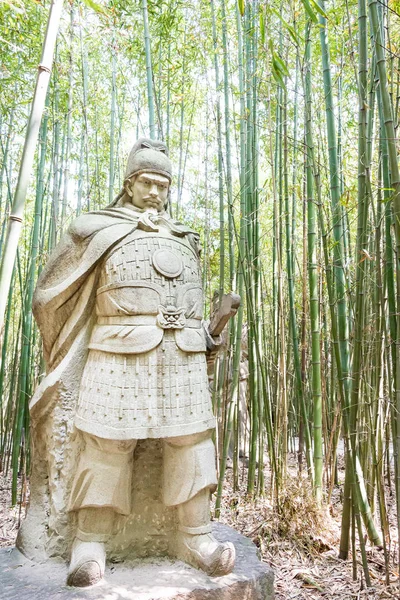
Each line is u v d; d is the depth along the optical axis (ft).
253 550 8.14
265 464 17.88
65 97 16.03
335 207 10.52
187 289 7.77
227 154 13.97
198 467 7.39
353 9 13.60
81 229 7.80
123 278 7.45
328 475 14.78
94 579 6.78
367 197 8.61
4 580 6.88
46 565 7.30
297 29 13.65
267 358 15.71
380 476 8.93
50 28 5.68
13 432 14.87
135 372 7.19
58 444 7.61
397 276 7.41
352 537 8.89
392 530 11.18
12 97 15.06
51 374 7.88
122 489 7.20
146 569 7.43
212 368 8.65
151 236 7.84
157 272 7.55
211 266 20.30
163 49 17.42
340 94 14.55
